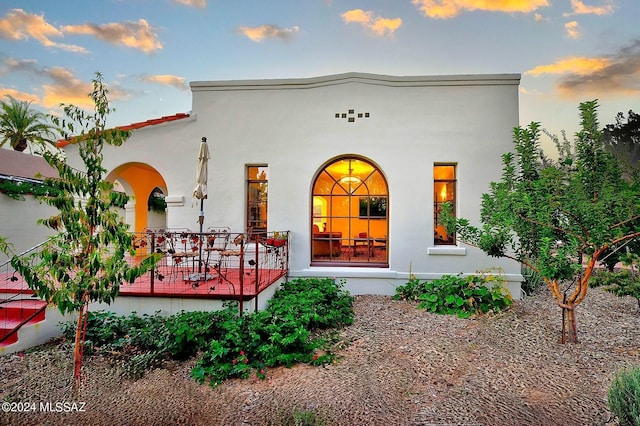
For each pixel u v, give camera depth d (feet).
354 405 11.46
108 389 12.51
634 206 14.25
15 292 19.69
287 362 14.53
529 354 15.87
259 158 28.63
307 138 28.35
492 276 25.04
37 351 16.46
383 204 28.60
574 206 14.88
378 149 27.84
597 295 28.81
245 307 18.95
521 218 16.67
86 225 11.72
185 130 29.14
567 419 10.57
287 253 27.30
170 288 20.70
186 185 29.01
